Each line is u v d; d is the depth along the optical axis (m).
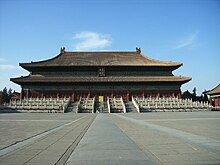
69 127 21.81
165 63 100.06
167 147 11.05
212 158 8.85
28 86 94.25
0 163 8.45
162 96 94.62
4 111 71.25
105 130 18.77
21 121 30.67
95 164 8.13
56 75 99.12
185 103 78.19
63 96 93.44
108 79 93.19
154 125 23.36
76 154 9.81
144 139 13.61
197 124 24.44
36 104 75.00
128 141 12.91
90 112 73.12
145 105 75.94
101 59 104.62
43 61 100.81
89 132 17.45
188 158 8.88
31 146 11.84
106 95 93.94
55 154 9.93
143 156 9.25
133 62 101.50
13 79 90.50
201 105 78.31
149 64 98.69
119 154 9.62
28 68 97.81
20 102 75.88
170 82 94.06
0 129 20.25
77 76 98.06
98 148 10.98
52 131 18.52
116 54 110.62
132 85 94.88
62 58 105.75
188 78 93.00
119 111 72.19
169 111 74.12
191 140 13.12
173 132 17.06
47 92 93.75
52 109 71.62
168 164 8.07
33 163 8.44
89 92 93.62
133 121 29.58
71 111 72.12
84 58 105.38
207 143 12.09
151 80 92.12
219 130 18.44
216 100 94.38
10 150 10.84
